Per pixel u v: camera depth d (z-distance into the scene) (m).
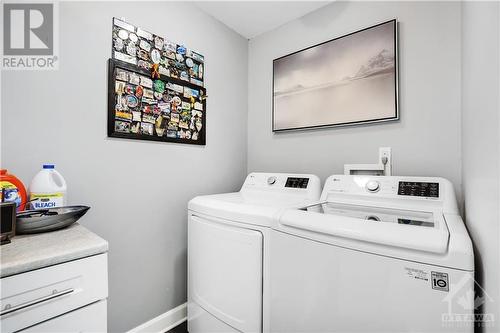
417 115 1.44
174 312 1.69
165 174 1.64
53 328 0.67
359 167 1.64
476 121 0.82
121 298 1.42
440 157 1.36
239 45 2.24
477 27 0.80
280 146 2.09
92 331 0.75
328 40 1.80
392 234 0.78
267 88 2.19
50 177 1.06
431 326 0.70
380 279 0.79
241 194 1.76
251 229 1.16
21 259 0.63
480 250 0.70
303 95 1.90
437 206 1.12
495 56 0.59
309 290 0.95
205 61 1.90
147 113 1.51
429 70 1.40
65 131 1.20
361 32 1.61
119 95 1.38
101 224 1.33
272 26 2.12
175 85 1.67
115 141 1.38
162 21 1.60
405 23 1.48
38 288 0.64
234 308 1.21
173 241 1.69
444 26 1.35
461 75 1.27
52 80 1.16
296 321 0.99
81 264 0.72
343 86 1.69
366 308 0.81
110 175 1.37
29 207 1.00
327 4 1.82
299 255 0.98
